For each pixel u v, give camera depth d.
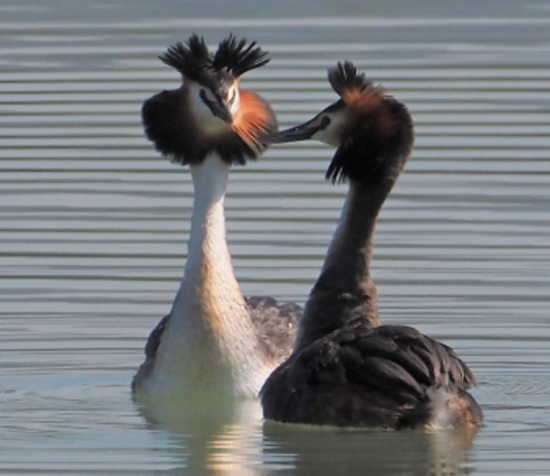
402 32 27.12
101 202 21.38
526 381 16.20
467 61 25.88
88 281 19.12
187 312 16.44
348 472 13.71
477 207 20.98
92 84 25.12
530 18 27.83
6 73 25.59
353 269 15.70
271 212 21.09
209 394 16.39
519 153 22.55
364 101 15.96
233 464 13.91
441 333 17.47
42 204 21.38
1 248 20.06
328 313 15.62
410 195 21.44
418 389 14.09
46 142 23.30
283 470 13.75
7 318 18.16
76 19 27.92
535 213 20.75
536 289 18.61
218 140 16.77
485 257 19.52
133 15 28.03
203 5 28.55
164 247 20.05
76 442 14.62
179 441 14.67
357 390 14.38
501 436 14.37
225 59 16.91
